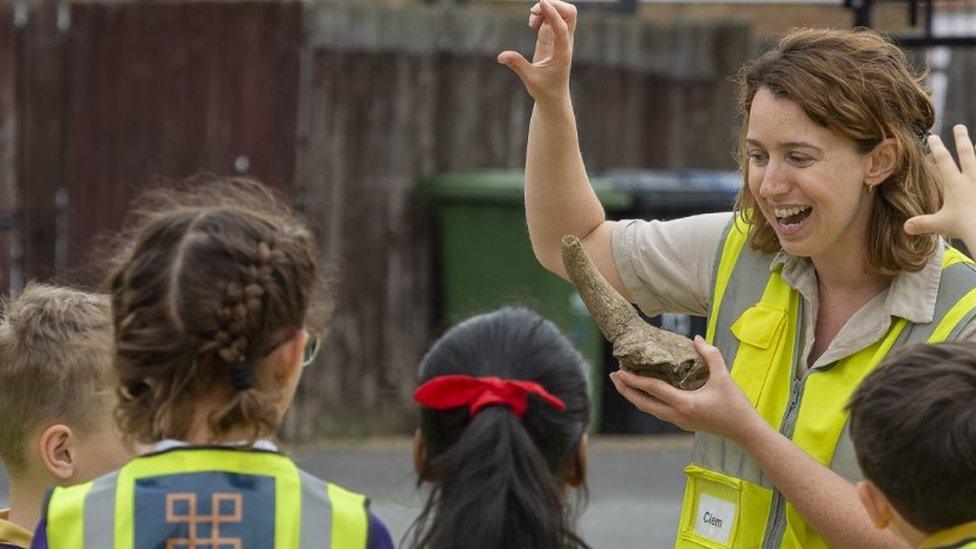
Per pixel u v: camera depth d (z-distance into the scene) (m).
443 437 5.26
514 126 19.41
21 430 6.48
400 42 18.80
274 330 5.16
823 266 6.24
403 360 18.89
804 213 6.05
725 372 5.91
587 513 15.07
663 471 17.11
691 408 5.87
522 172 19.14
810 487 5.77
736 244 6.54
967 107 20.75
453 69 19.11
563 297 17.95
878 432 5.16
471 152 19.25
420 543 5.18
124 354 5.17
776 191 6.02
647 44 20.30
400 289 18.88
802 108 5.93
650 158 20.39
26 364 6.44
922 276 6.09
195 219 5.24
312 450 17.95
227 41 18.05
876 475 5.21
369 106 18.66
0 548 6.31
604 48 20.12
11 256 18.34
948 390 5.07
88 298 6.69
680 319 17.31
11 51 18.31
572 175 6.82
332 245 18.53
